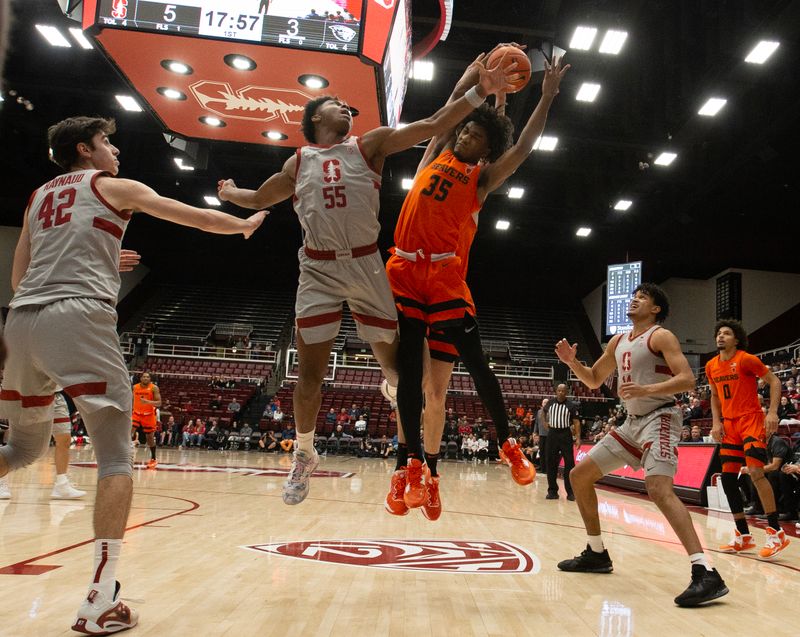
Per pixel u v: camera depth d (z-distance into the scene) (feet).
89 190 7.70
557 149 55.67
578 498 11.48
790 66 41.24
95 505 7.06
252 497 22.02
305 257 8.59
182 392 70.23
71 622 7.09
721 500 24.54
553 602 8.95
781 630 7.97
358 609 8.07
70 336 7.15
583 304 100.89
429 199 9.03
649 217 67.51
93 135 8.25
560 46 38.99
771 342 71.46
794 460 21.80
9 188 66.59
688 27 41.47
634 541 15.51
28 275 7.55
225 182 9.59
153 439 35.19
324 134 8.80
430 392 9.81
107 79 48.78
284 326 91.91
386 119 28.50
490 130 9.05
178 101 32.01
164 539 13.09
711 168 54.49
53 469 29.99
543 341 94.38
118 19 24.02
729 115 48.19
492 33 41.14
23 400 7.68
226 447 62.08
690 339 78.07
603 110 50.08
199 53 26.27
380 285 8.44
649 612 8.65
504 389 78.33
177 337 84.53
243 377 75.82
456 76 47.44
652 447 10.41
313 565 10.82
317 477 32.94
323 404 68.85
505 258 92.02
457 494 26.78
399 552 12.46
